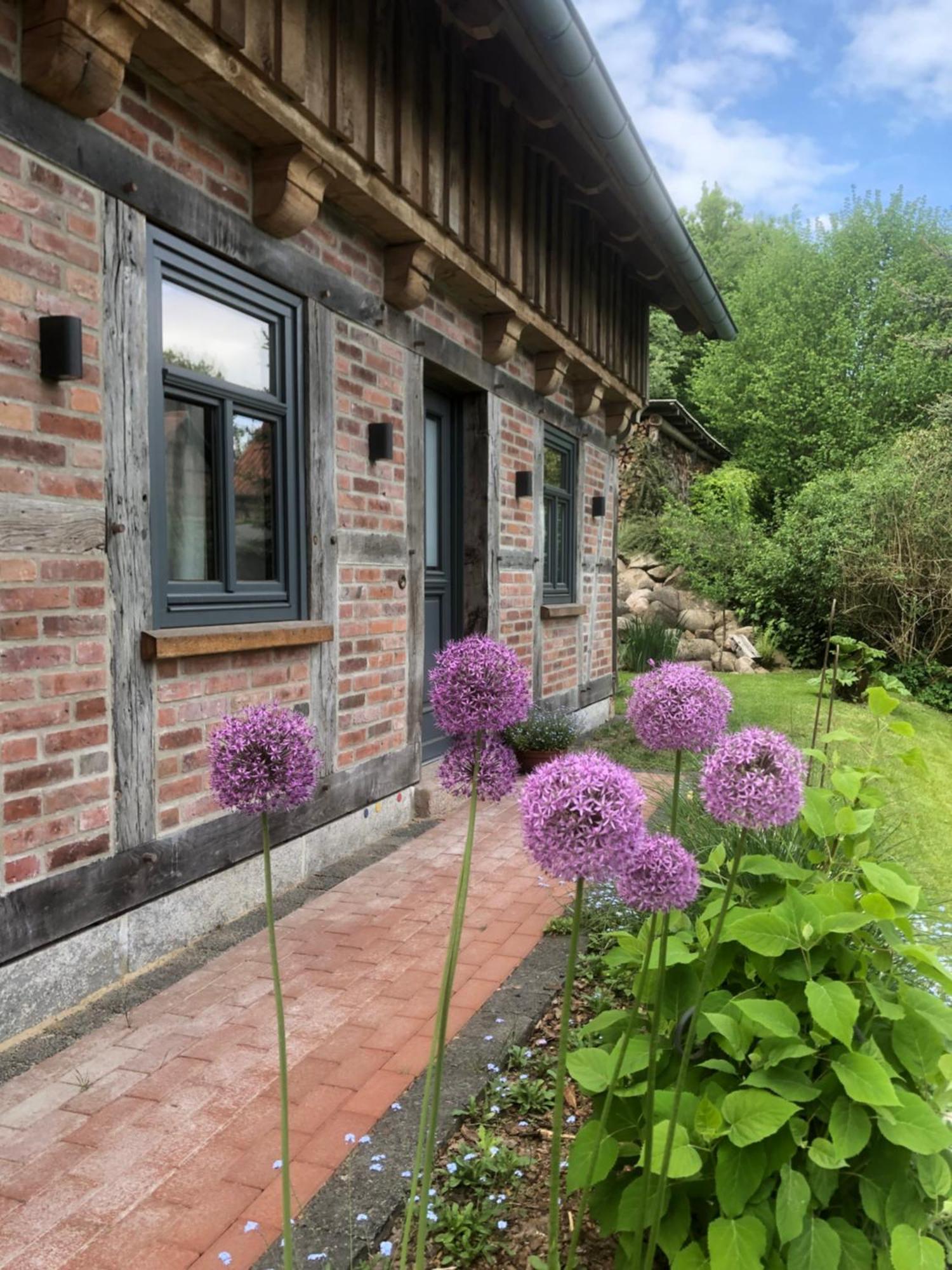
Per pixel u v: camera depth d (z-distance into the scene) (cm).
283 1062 140
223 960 325
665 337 2444
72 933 285
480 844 472
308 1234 184
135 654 308
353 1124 225
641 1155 174
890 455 1359
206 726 344
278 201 362
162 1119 228
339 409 433
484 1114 230
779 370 2036
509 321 597
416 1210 194
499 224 559
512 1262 185
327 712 428
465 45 469
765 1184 168
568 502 830
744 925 183
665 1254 177
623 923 343
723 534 1445
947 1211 186
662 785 408
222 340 363
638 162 505
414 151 445
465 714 157
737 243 2766
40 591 270
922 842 522
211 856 347
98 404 289
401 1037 269
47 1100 236
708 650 1346
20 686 265
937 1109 183
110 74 272
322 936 349
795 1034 167
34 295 266
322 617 421
